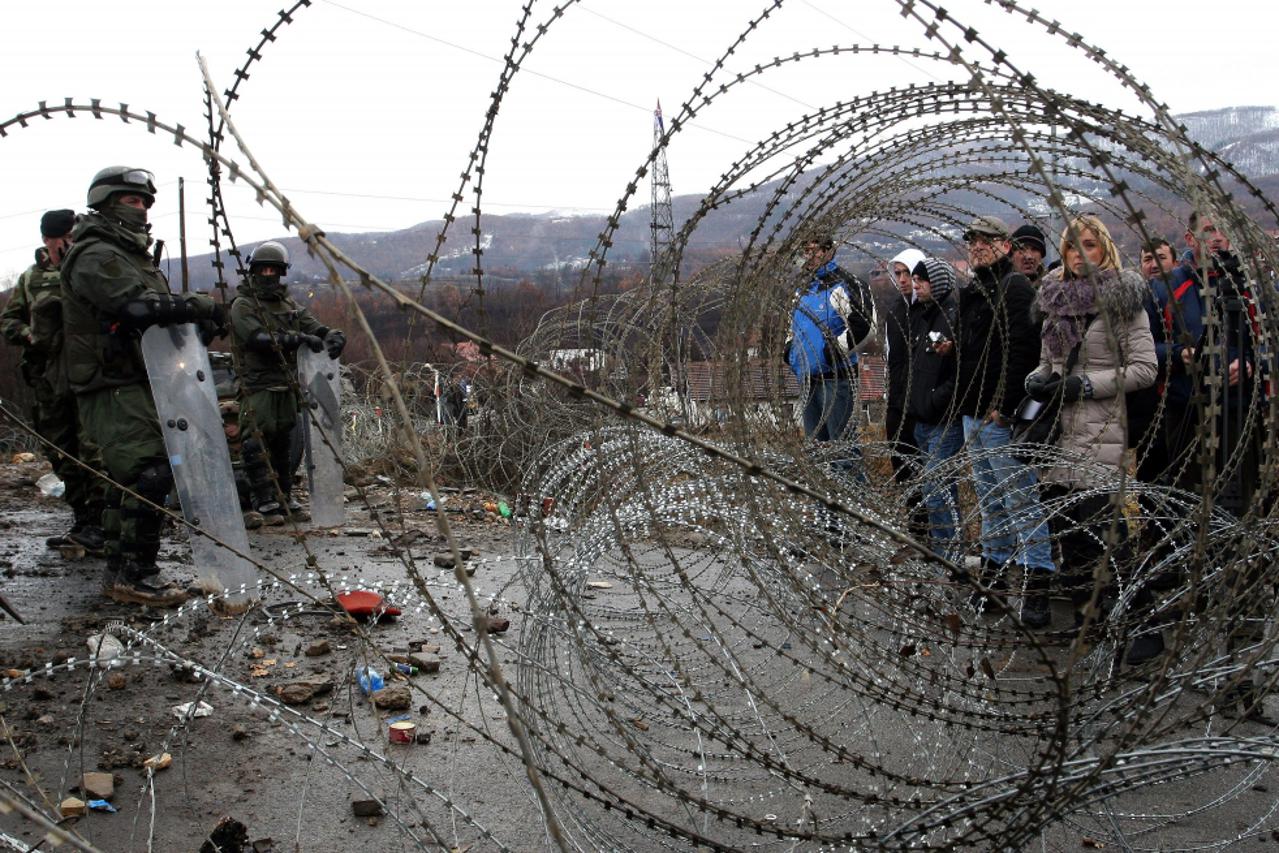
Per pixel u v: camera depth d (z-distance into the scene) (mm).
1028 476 6270
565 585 4168
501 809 3799
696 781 4043
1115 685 3295
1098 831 3680
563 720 4461
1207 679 3404
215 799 3836
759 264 4645
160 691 4918
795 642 5441
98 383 6336
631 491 4453
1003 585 5789
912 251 7672
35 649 5477
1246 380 5711
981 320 6684
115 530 6613
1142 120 2975
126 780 3967
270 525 9484
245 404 3428
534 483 5367
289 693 4824
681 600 5984
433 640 5848
